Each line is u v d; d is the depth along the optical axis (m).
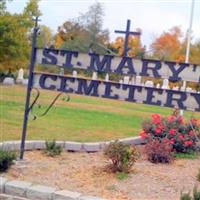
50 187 6.00
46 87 7.57
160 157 8.14
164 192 6.32
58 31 40.28
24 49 36.25
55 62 7.54
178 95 7.04
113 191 6.15
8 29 34.22
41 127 11.70
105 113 18.14
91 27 40.88
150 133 9.65
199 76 6.90
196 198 5.61
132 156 7.15
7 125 11.37
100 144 9.09
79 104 21.41
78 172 6.97
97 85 7.40
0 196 5.82
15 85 31.95
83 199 5.63
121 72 7.25
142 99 7.21
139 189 6.35
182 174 7.49
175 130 9.37
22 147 7.41
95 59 7.37
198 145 9.47
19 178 6.42
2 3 34.16
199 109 6.93
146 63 7.14
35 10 35.91
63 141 9.06
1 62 36.06
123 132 12.41
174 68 7.00
